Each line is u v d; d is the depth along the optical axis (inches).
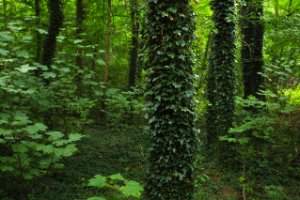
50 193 271.7
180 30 196.1
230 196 295.9
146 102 205.5
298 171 354.9
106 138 486.9
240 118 431.8
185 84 199.9
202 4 538.6
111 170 341.1
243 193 298.5
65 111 409.4
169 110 197.5
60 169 325.4
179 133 197.8
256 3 439.2
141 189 143.6
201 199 280.4
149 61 202.4
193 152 205.0
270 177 343.3
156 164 199.2
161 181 195.6
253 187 318.7
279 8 653.9
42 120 336.2
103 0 631.2
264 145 409.7
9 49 275.4
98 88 559.8
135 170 345.4
